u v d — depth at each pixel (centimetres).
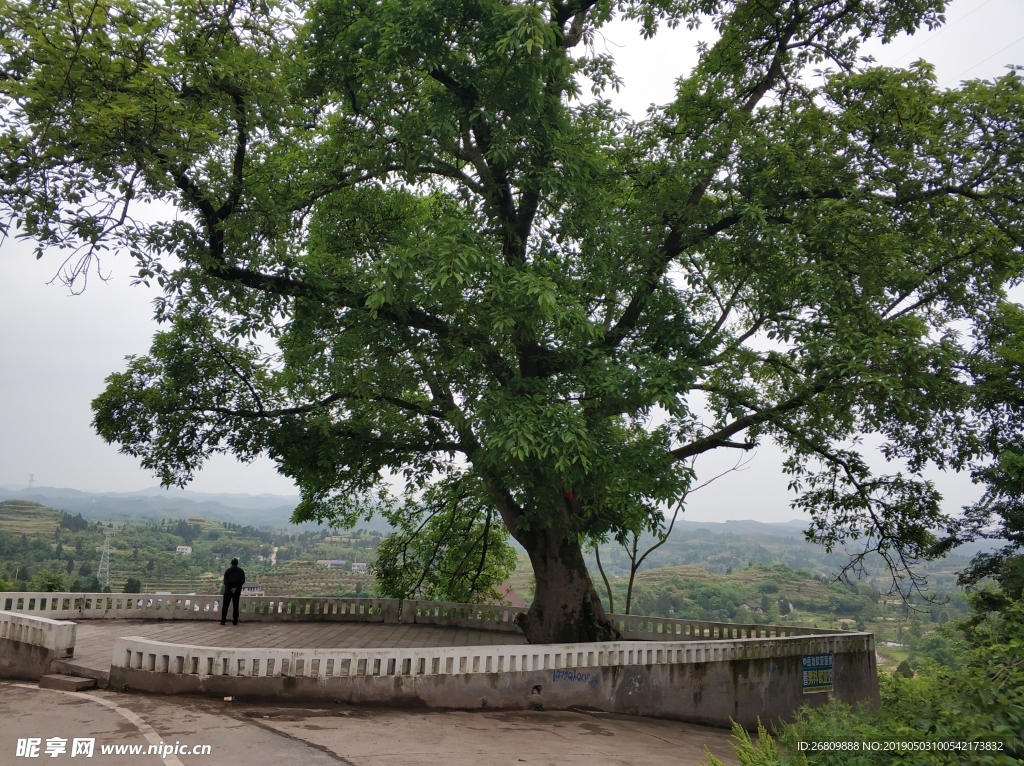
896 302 1474
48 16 905
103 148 951
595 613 1591
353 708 1029
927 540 1614
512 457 1205
